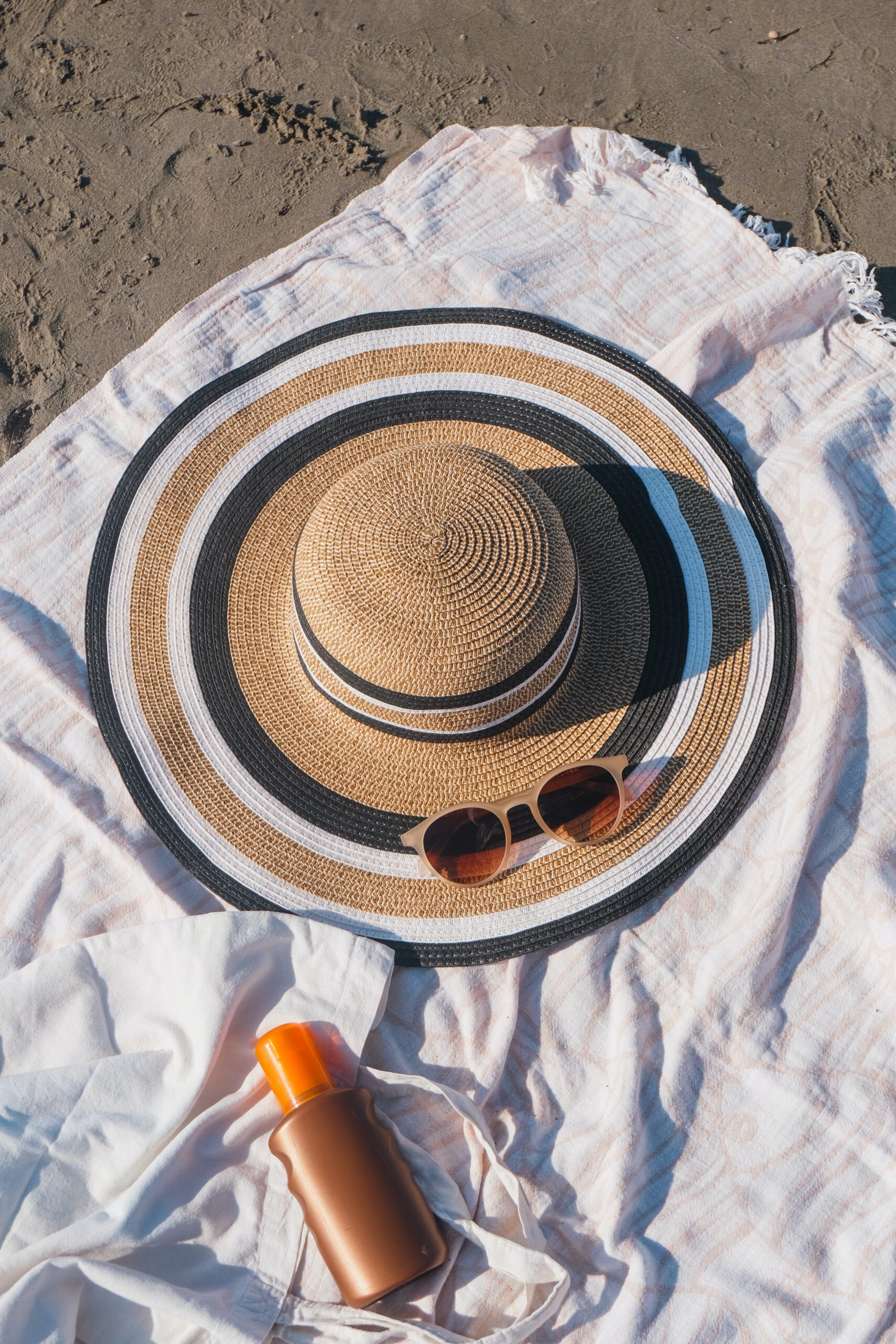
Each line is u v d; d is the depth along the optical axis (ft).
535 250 7.82
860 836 5.95
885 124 9.05
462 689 5.10
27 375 8.32
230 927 5.48
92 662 6.23
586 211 8.02
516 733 5.65
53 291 8.66
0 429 8.13
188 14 9.95
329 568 5.19
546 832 5.55
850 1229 5.11
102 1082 5.24
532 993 5.64
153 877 5.91
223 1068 5.40
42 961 5.55
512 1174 5.01
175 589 6.34
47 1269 4.72
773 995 5.65
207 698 6.02
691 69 9.43
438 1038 5.53
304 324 7.64
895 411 7.18
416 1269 4.70
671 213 7.98
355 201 8.23
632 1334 4.87
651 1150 5.31
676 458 6.64
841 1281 5.01
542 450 6.63
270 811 5.76
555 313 7.57
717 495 6.54
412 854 5.65
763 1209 5.17
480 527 5.18
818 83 9.29
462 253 7.82
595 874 5.66
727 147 9.02
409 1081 5.25
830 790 6.03
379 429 6.75
